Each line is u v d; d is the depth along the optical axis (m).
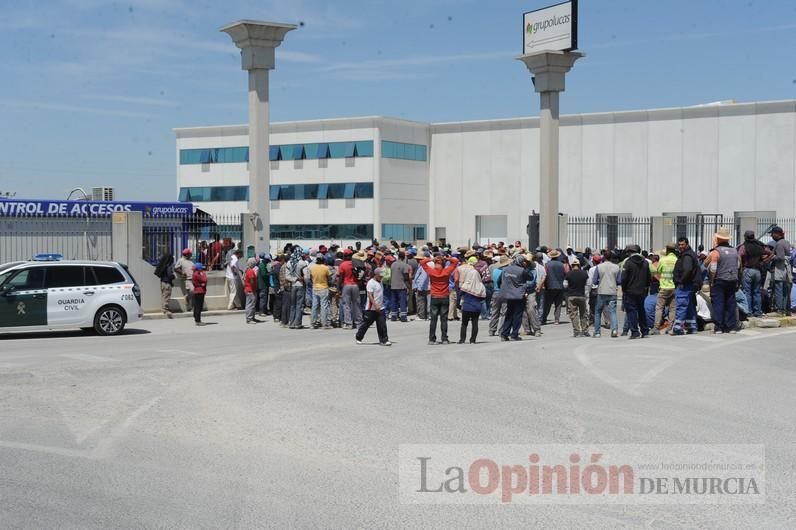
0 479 7.25
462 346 17.00
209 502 6.60
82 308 19.53
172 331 21.09
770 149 50.69
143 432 9.04
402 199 60.72
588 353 15.31
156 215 32.69
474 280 17.44
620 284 18.55
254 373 13.06
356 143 59.94
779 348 15.70
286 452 8.15
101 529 5.98
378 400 10.79
